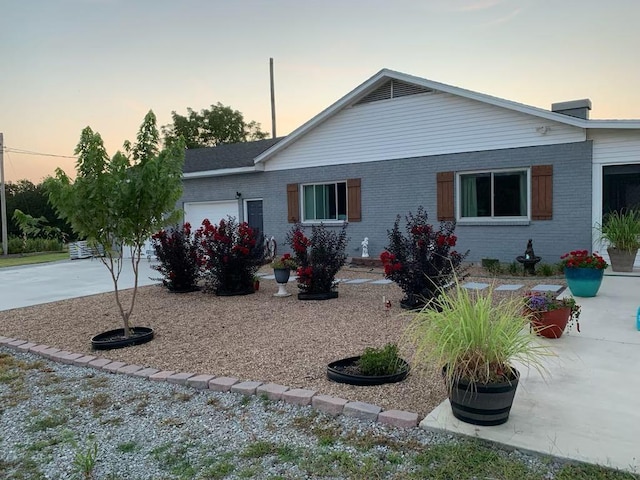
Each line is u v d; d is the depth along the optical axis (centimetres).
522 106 1034
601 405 335
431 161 1188
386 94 1245
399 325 605
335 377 411
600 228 984
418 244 679
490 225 1116
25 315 791
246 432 328
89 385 440
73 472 285
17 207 2961
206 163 1723
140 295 938
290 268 855
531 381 387
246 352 514
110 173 555
